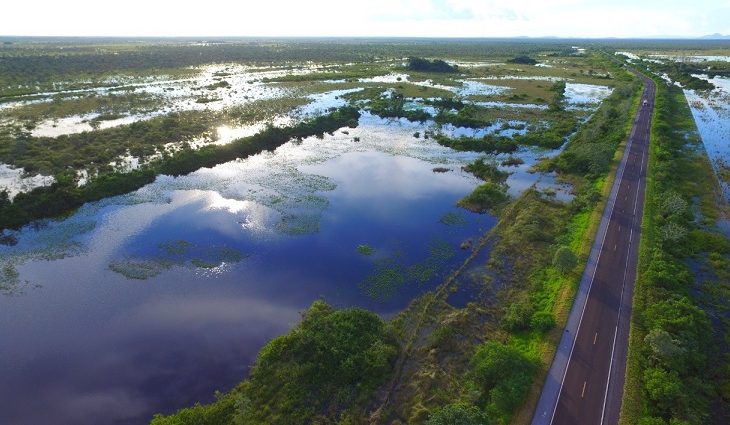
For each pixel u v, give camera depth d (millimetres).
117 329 35281
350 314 35062
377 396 29125
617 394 29156
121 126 82750
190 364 32094
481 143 83000
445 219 54875
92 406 28781
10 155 66188
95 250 45438
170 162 65938
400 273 43594
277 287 40969
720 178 68188
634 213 54812
